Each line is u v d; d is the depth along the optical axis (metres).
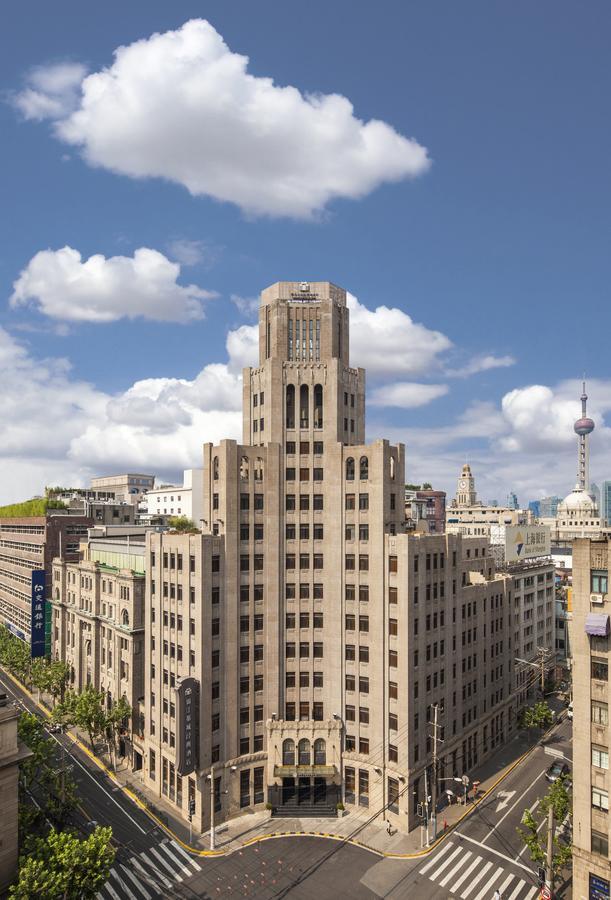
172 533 72.56
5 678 119.00
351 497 70.12
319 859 58.31
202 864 57.53
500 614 88.12
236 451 68.81
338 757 67.56
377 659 66.62
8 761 44.31
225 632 66.56
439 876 55.81
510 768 79.00
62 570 103.56
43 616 108.00
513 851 59.75
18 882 43.09
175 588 69.00
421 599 67.38
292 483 72.38
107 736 83.19
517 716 93.19
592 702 48.59
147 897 52.91
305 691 70.75
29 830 55.88
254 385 76.50
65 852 42.03
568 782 72.38
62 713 80.94
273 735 67.62
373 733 66.69
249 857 58.72
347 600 69.50
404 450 72.25
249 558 69.19
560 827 62.75
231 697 66.69
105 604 87.81
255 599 69.38
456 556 75.38
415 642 66.12
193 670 65.25
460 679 75.56
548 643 113.31
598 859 47.38
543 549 115.12
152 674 73.19
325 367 74.06
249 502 69.62
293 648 71.06
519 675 96.94
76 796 70.19
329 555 70.81
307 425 73.44
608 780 47.28
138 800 69.44
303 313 76.50
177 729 66.25
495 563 100.38
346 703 68.81
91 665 91.69
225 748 66.00
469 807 68.44
